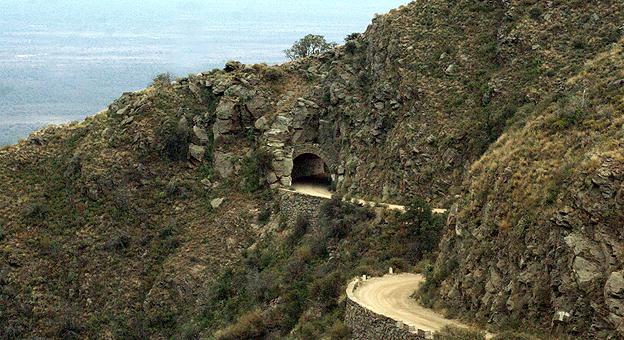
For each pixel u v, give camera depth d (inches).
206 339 3021.7
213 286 3607.3
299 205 3681.1
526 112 3122.5
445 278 2149.4
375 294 2317.9
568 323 1622.8
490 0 3909.9
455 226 2223.2
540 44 3486.7
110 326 3614.7
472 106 3484.3
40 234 4010.8
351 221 3289.9
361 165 3750.0
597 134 1888.5
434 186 3341.5
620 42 2556.6
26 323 3646.7
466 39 3804.1
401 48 3922.2
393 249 2994.6
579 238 1664.6
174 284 3690.9
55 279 3843.5
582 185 1713.8
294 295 2950.3
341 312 2491.4
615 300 1544.0
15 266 3860.7
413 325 1873.8
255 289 3287.4
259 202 3961.6
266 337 2819.9
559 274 1686.8
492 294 1872.5
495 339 1717.5
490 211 2014.0
